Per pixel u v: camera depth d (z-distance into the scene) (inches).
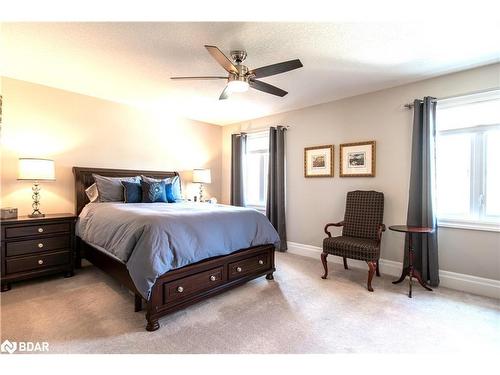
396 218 129.7
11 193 124.0
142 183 143.9
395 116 130.4
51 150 135.1
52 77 121.6
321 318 86.9
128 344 72.2
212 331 79.0
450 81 115.2
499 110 107.4
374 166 136.5
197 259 90.9
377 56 99.7
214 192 216.5
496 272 104.8
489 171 110.1
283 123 178.1
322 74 116.5
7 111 122.4
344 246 116.8
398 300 100.6
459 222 112.5
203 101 156.3
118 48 94.2
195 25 80.1
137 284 78.9
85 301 96.7
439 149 121.6
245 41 89.1
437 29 81.9
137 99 153.3
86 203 141.6
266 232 117.7
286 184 175.9
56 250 118.4
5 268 105.5
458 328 81.1
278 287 112.7
